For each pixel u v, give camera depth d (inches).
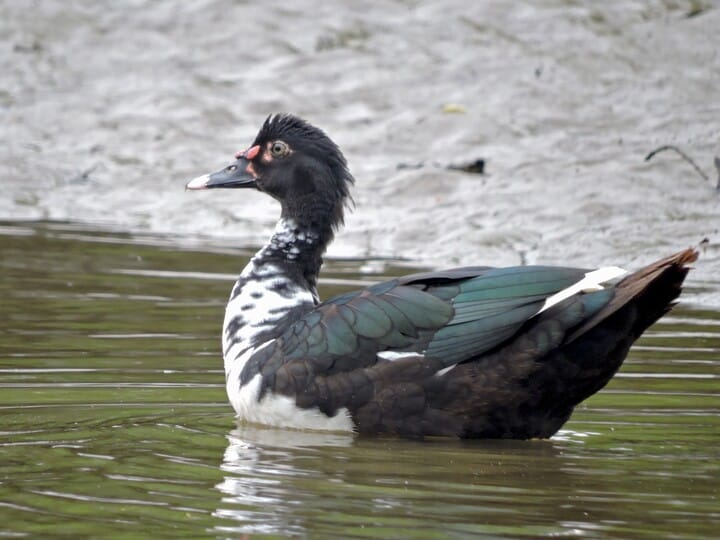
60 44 1023.6
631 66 934.4
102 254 717.9
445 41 985.5
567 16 997.8
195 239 767.1
